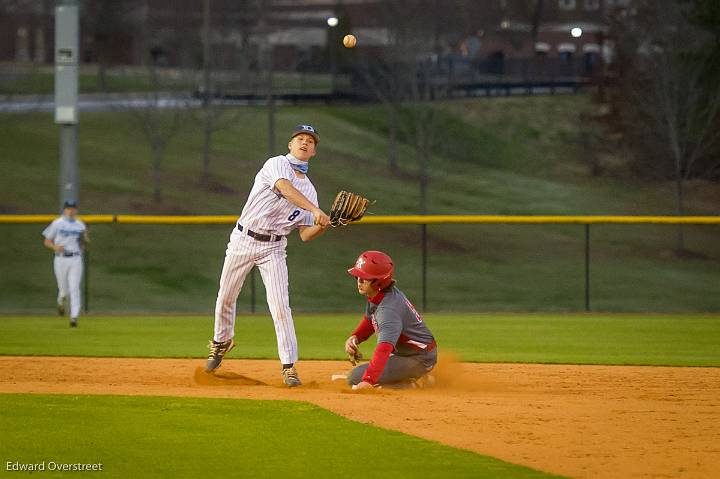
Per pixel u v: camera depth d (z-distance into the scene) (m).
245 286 91.62
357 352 28.69
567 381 31.30
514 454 18.25
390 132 153.00
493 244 118.44
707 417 22.36
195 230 115.50
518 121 169.38
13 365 34.66
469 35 189.12
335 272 104.44
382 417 21.98
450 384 29.61
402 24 149.12
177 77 182.62
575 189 144.25
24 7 199.50
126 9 184.75
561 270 109.00
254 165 142.25
